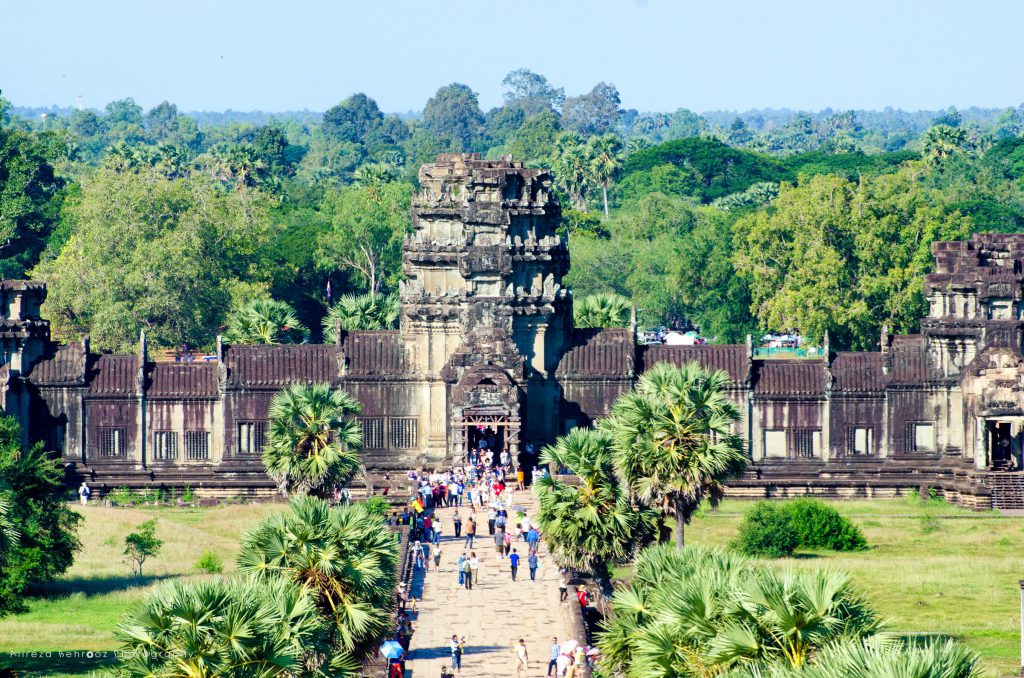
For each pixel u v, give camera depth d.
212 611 166.75
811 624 161.88
